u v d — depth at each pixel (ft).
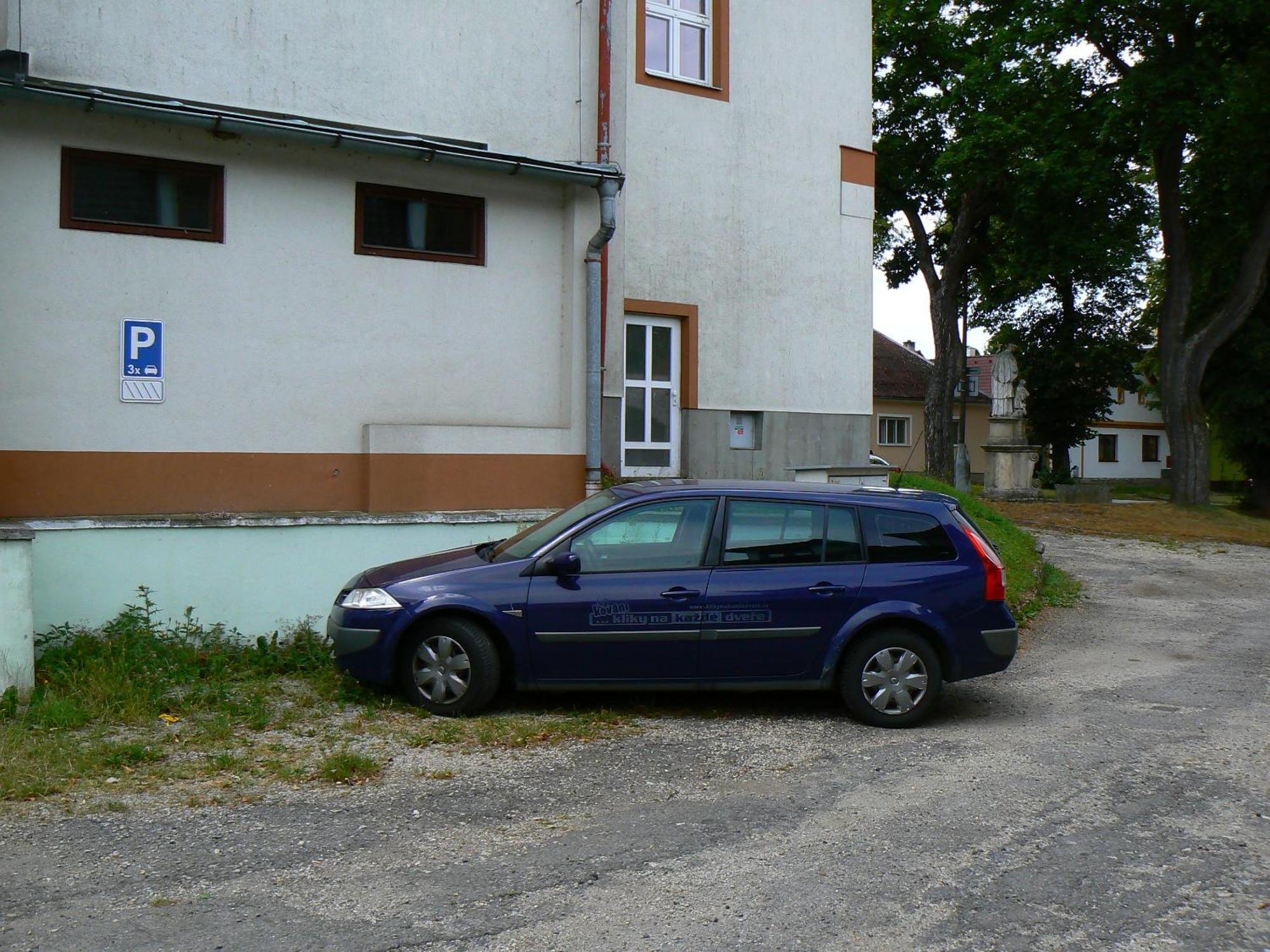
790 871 15.93
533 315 35.94
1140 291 135.03
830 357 53.21
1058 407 137.08
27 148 28.17
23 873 15.35
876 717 24.50
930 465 112.16
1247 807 19.31
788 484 26.09
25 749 20.68
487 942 13.42
